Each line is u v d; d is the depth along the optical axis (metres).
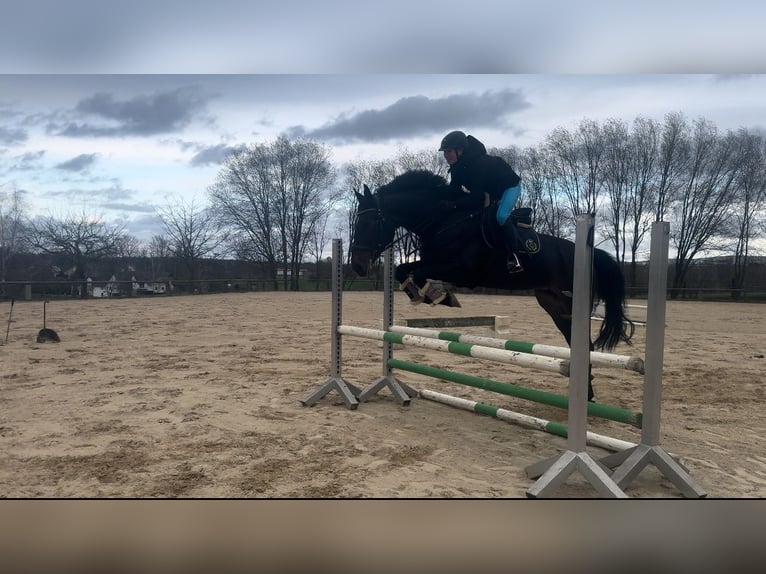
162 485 3.22
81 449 3.82
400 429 4.45
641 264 26.39
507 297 27.22
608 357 3.54
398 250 5.55
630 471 3.28
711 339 10.69
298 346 9.07
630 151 19.97
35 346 8.67
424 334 4.80
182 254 31.23
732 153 21.69
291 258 31.20
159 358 7.67
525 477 3.51
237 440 4.05
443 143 4.67
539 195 17.72
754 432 4.49
